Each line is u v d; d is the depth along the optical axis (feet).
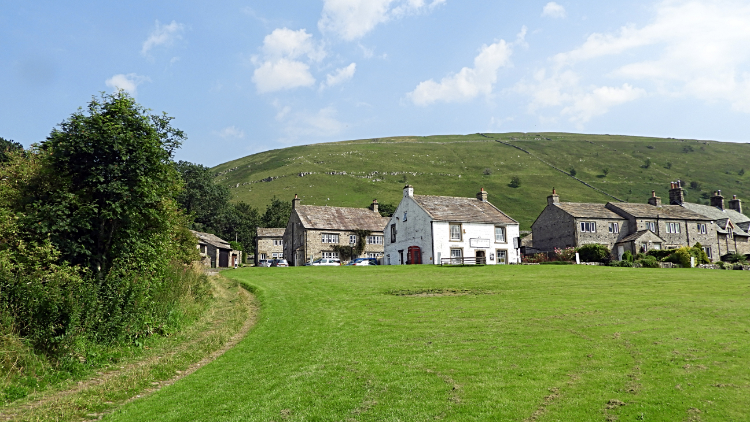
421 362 42.63
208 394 37.68
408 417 30.55
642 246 191.31
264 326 65.21
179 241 109.19
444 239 171.83
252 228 361.51
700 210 237.25
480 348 46.34
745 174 571.28
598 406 30.58
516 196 483.51
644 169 589.32
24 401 39.04
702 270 129.90
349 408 32.76
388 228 205.36
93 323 53.06
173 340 60.59
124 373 46.85
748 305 66.03
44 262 53.98
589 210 205.16
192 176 316.60
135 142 61.77
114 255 64.23
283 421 31.22
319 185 535.60
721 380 34.14
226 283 118.42
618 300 72.90
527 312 64.34
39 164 60.13
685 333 48.70
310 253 223.92
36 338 46.93
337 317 67.46
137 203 61.98
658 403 30.50
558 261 160.66
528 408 30.89
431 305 73.56
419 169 600.80
